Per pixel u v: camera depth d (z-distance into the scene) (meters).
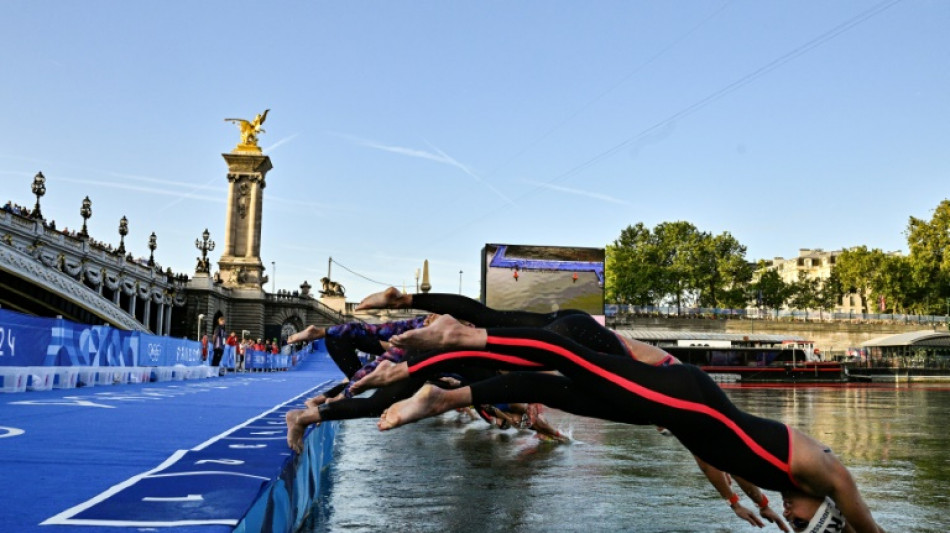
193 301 67.94
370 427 13.27
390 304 4.46
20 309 47.47
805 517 3.49
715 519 5.49
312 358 62.94
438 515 5.44
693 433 3.32
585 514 5.58
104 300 44.56
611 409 3.42
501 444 10.41
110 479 3.45
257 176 80.12
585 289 28.08
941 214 90.19
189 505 2.84
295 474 4.59
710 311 77.00
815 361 55.91
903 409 21.34
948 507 6.11
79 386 14.29
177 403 9.61
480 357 3.53
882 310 94.25
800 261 147.25
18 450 4.48
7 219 39.62
